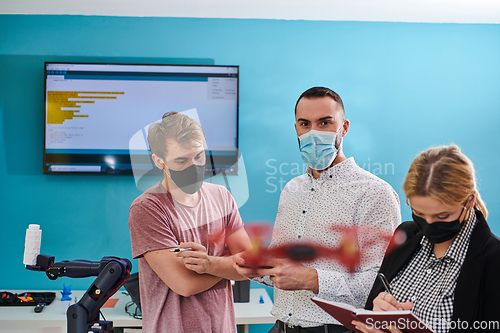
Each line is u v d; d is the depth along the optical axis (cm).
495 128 244
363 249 99
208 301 100
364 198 111
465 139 243
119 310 190
